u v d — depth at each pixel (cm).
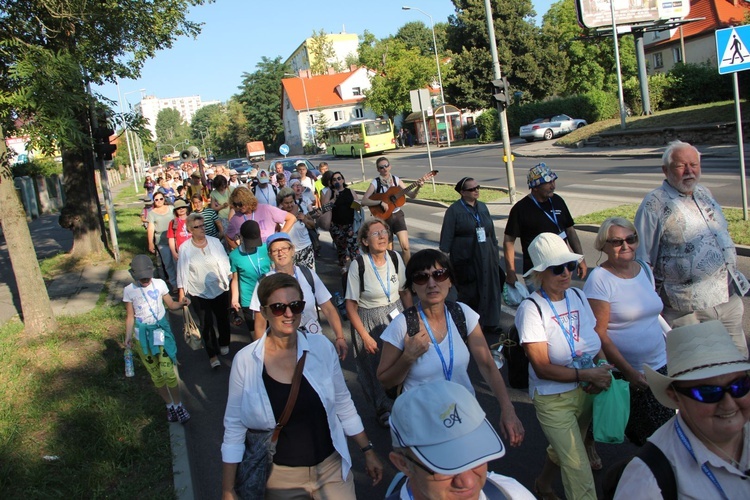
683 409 206
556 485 419
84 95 858
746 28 945
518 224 590
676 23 3344
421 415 193
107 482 471
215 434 570
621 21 3259
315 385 314
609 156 2505
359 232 499
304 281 510
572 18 5006
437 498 195
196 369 751
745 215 1024
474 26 5272
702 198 446
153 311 562
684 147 435
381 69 5950
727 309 453
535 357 348
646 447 212
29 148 815
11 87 872
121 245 1595
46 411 593
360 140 5278
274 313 307
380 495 441
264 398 308
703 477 202
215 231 1038
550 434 350
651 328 380
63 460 493
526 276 360
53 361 730
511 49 5222
